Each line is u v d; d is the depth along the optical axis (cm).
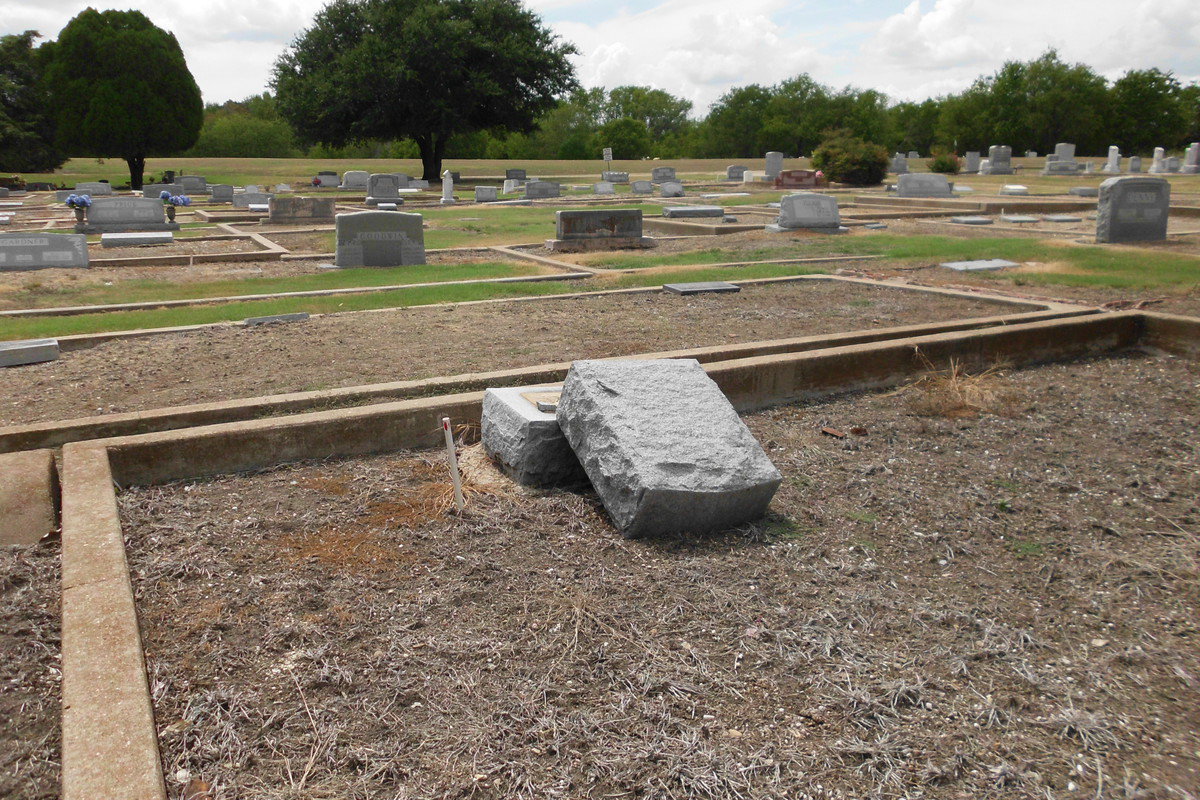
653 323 955
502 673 322
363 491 489
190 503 473
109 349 869
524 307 1073
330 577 392
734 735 289
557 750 280
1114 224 1666
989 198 2992
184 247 1906
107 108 4428
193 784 259
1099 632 361
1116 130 7544
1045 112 7450
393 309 1065
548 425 490
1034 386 738
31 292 1305
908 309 1023
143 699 276
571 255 1705
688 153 10312
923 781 271
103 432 557
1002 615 373
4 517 425
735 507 443
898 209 2725
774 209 2800
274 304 1123
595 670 324
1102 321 842
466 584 387
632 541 432
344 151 8338
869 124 8938
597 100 11644
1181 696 317
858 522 465
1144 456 571
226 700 302
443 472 520
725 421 461
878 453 573
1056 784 271
